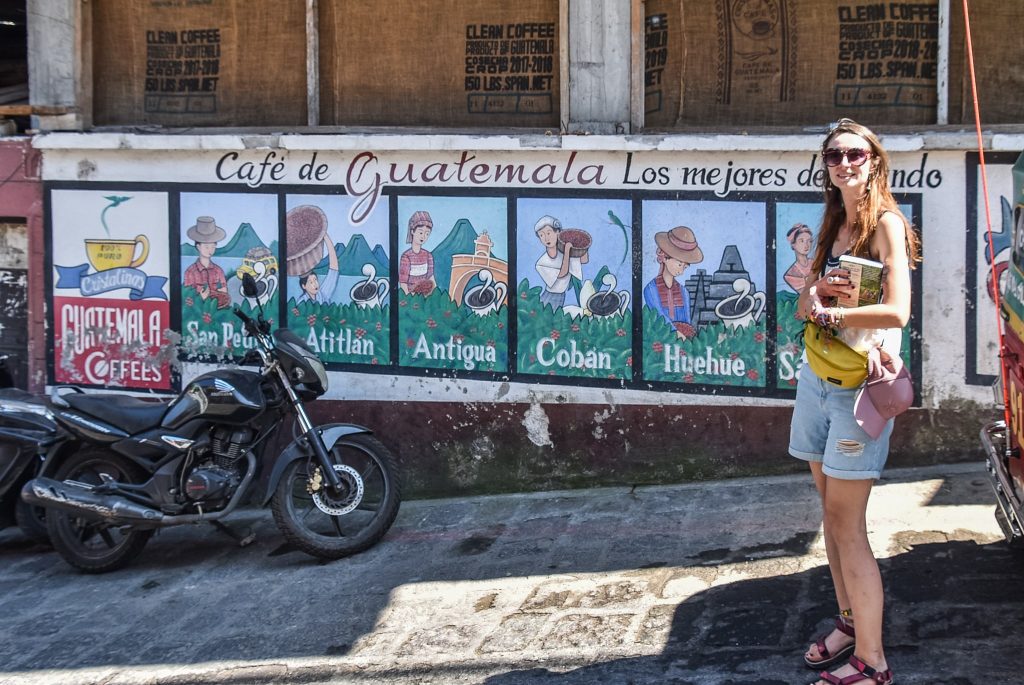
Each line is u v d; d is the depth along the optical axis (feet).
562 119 21.30
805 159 19.90
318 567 17.98
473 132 21.57
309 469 17.98
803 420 11.94
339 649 14.44
